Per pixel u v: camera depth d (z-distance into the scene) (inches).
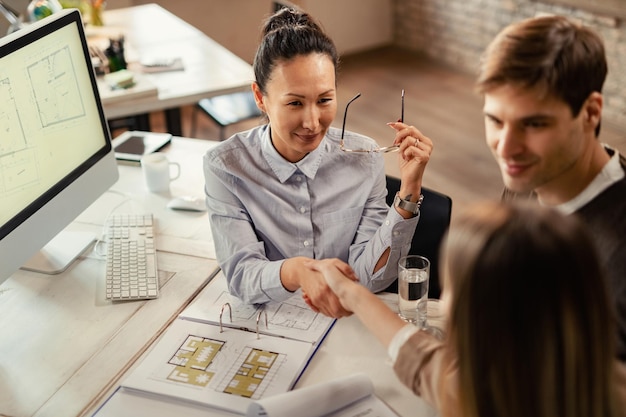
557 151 41.4
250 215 67.8
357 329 60.8
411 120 175.2
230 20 197.0
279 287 60.1
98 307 65.1
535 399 33.9
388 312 47.4
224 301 64.7
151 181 84.2
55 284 68.6
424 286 60.0
